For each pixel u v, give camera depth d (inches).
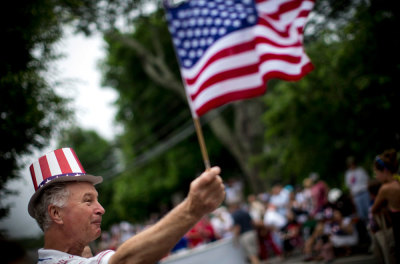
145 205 945.5
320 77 393.7
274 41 139.1
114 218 1181.7
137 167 909.2
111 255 66.7
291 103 455.8
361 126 368.5
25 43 187.2
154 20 334.0
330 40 372.5
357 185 404.2
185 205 62.2
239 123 761.6
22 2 183.2
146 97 906.1
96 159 1197.7
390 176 179.0
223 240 393.7
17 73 181.9
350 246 359.6
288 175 537.6
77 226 76.5
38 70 199.9
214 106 126.9
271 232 444.8
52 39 202.5
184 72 130.3
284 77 136.1
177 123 909.2
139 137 925.2
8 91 178.9
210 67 129.3
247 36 129.5
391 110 324.5
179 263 319.0
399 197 171.5
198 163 909.2
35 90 198.8
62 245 76.7
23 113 186.2
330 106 408.8
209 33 131.3
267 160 633.6
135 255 61.5
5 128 176.7
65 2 236.4
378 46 304.3
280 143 558.9
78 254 78.1
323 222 364.5
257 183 740.0
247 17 131.0
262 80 126.7
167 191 951.0
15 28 179.9
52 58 206.5
